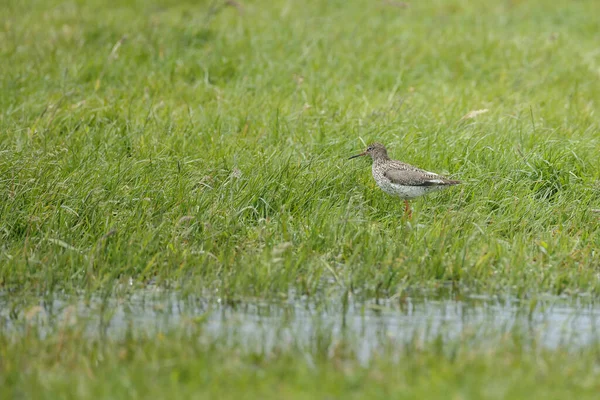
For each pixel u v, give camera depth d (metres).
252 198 14.31
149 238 12.91
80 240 13.07
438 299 11.85
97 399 8.70
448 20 28.31
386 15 28.80
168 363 9.43
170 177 14.89
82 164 15.43
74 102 19.33
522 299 11.84
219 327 10.76
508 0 31.39
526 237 13.62
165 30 24.42
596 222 14.18
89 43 23.62
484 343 10.15
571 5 30.84
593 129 17.98
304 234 13.39
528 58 23.48
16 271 12.17
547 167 15.59
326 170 15.28
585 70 22.59
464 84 21.31
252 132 17.52
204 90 20.14
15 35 24.20
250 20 26.95
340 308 11.51
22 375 9.24
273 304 11.59
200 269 12.42
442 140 16.66
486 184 15.15
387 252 12.81
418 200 14.73
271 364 9.51
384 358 9.67
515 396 8.69
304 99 19.50
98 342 10.13
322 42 23.77
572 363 9.55
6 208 13.55
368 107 18.97
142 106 18.89
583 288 12.21
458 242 13.15
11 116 18.12
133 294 11.93
